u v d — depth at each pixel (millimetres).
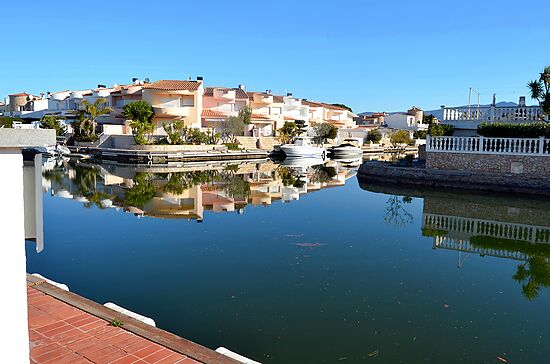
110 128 48219
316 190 24953
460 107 29672
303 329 6680
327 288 8547
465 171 24047
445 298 8109
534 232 14367
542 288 8719
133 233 13367
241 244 12047
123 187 24859
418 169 25297
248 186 26422
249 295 8117
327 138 65500
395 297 8117
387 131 78688
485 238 13422
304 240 12664
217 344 6199
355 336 6480
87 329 5281
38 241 3193
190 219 15812
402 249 11828
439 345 6223
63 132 51656
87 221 15234
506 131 23031
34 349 4789
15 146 2650
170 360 4633
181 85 55750
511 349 6156
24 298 2924
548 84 24172
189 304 7660
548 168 21719
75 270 9625
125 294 8148
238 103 63938
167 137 47406
